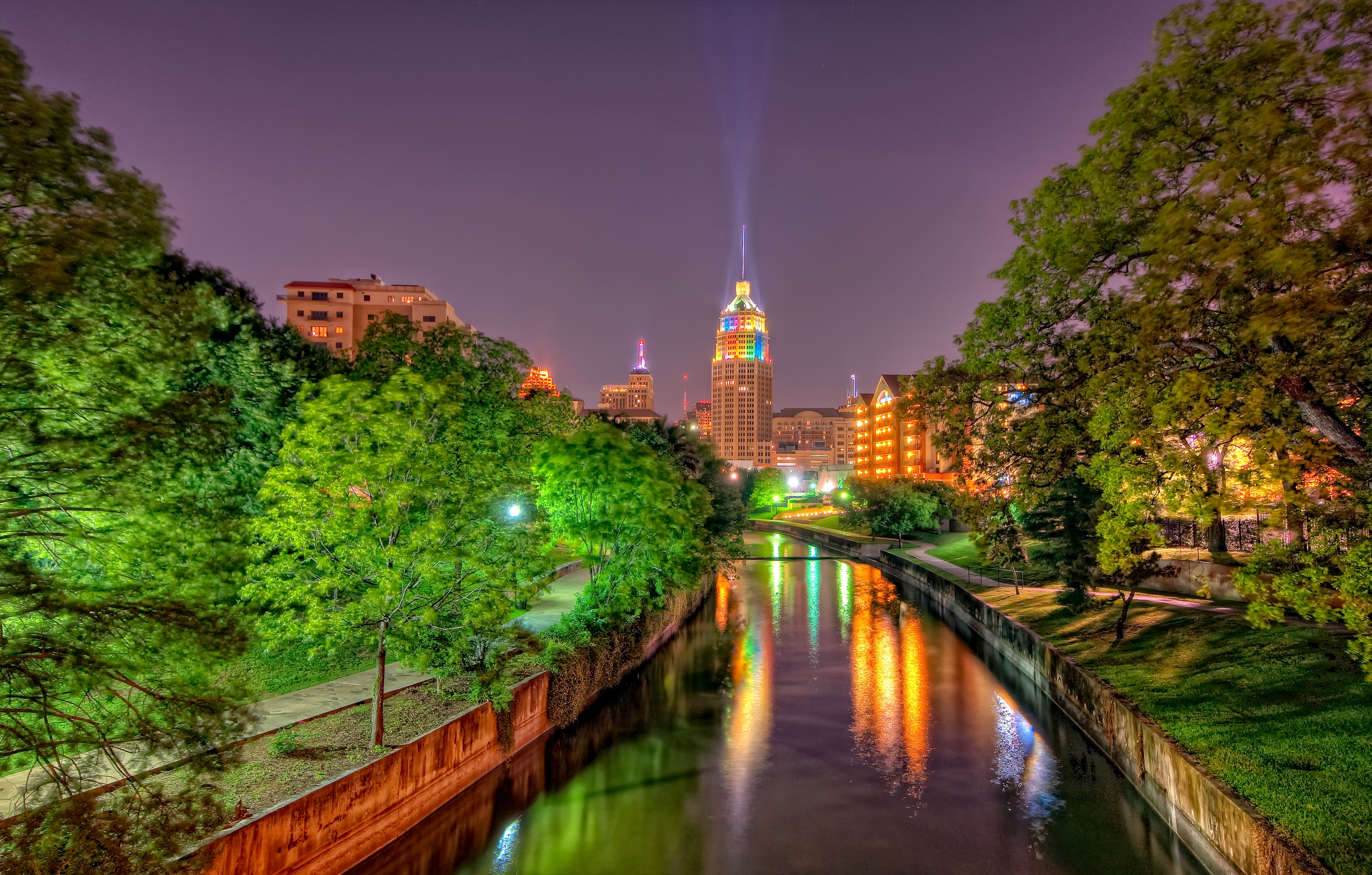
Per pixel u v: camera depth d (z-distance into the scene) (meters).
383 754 17.59
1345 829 13.98
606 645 31.38
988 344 23.56
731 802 21.58
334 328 128.62
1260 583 14.42
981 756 25.17
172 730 10.39
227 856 12.77
